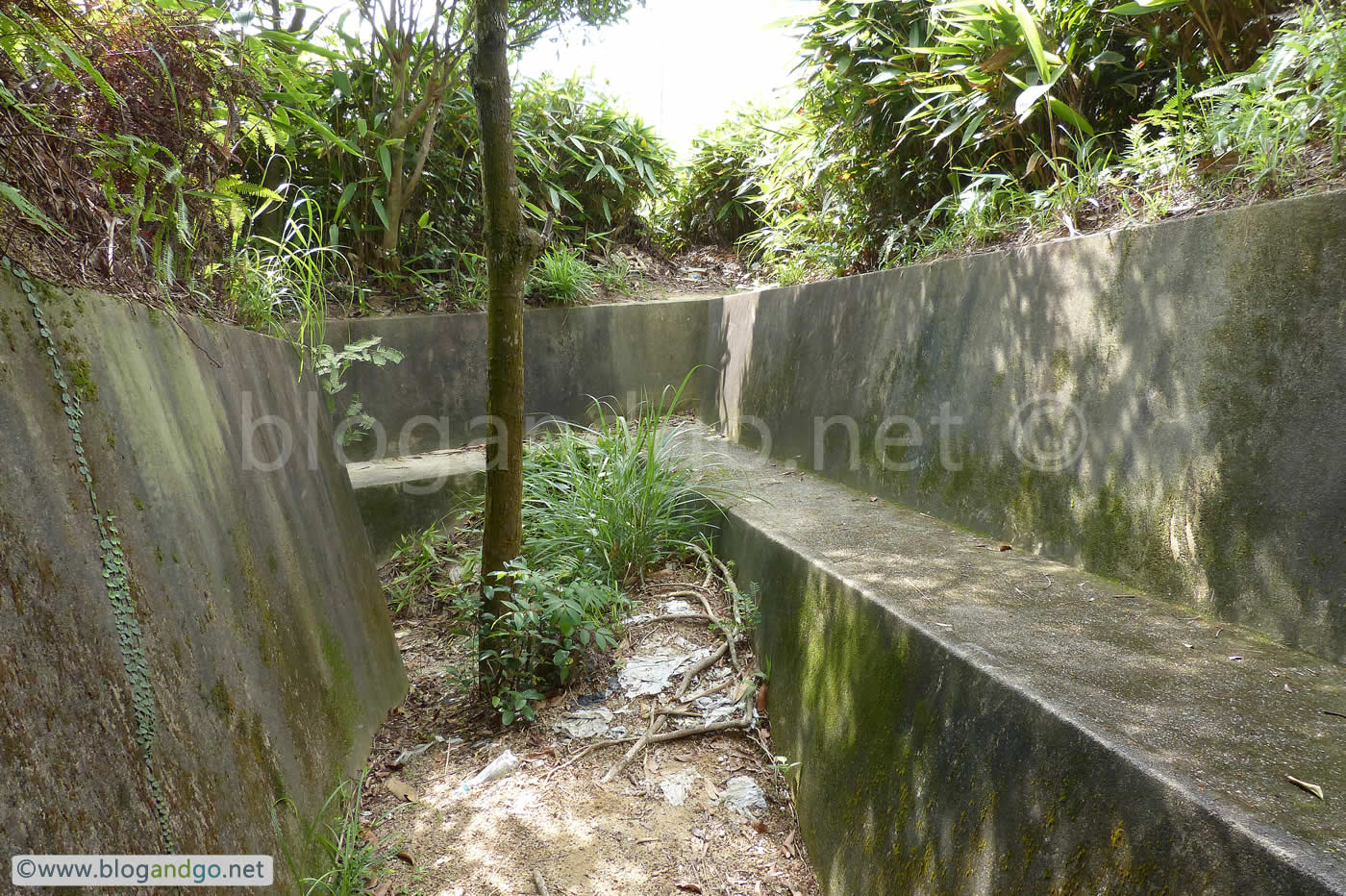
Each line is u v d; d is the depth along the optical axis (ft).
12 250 4.07
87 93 5.34
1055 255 7.18
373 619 8.66
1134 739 3.76
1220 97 7.32
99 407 4.27
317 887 5.36
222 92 6.42
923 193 11.67
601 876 6.34
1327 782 3.36
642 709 8.41
